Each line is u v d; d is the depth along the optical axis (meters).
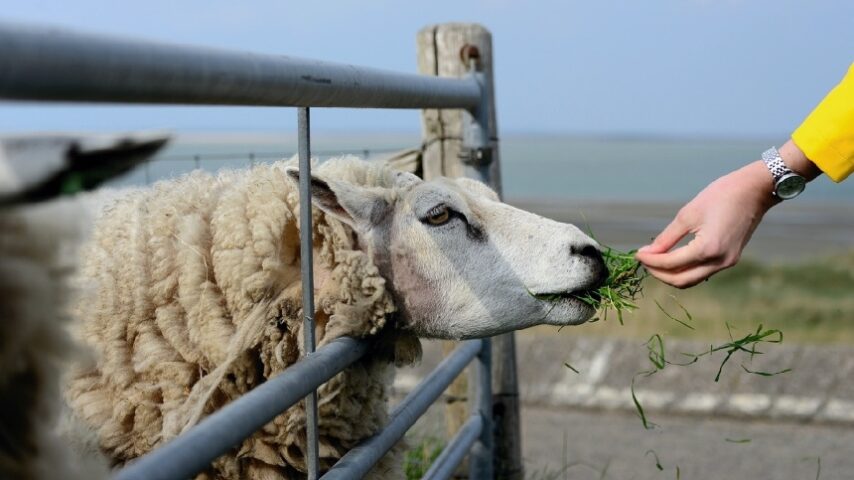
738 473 5.48
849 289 13.93
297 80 2.04
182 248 2.85
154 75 1.47
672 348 7.09
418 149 4.38
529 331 8.63
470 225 2.97
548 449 5.92
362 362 2.96
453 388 4.50
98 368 2.82
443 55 4.43
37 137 1.28
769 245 25.14
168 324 2.81
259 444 2.83
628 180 72.94
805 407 6.51
